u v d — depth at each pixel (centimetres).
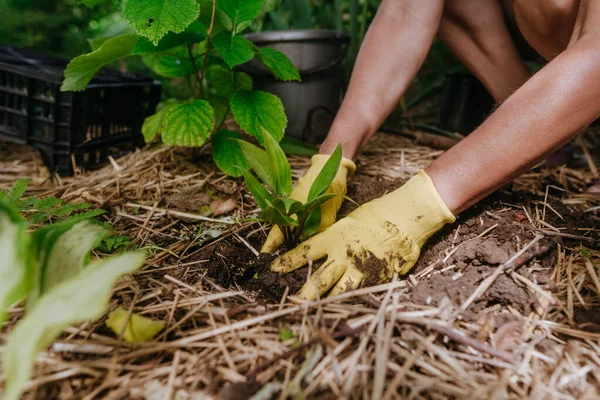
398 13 164
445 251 135
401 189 134
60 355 98
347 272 124
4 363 76
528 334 108
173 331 108
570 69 113
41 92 202
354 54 311
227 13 179
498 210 149
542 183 196
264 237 152
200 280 129
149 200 181
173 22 142
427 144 245
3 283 83
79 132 207
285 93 238
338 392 90
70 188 193
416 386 91
